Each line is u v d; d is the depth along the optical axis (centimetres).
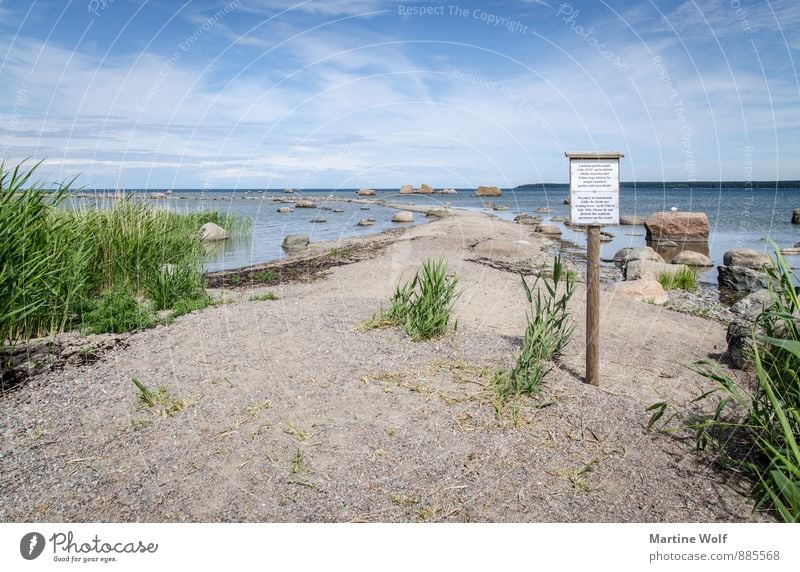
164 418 376
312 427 361
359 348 495
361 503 286
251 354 484
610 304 815
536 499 291
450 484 302
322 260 1292
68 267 594
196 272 816
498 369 450
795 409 298
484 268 1109
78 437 353
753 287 1070
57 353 499
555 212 3497
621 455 334
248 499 290
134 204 854
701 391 448
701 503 291
